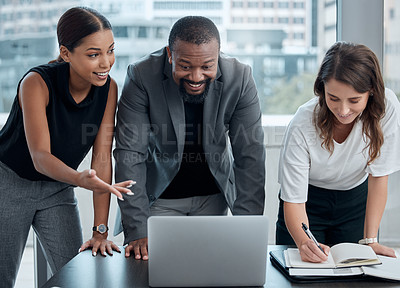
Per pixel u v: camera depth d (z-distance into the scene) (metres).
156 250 1.56
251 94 2.17
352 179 2.10
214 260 1.57
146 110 2.15
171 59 2.01
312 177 2.10
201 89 1.96
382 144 1.93
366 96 1.78
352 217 2.19
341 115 1.79
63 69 2.03
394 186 2.80
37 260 2.77
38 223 2.23
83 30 1.90
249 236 1.56
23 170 2.11
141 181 2.13
